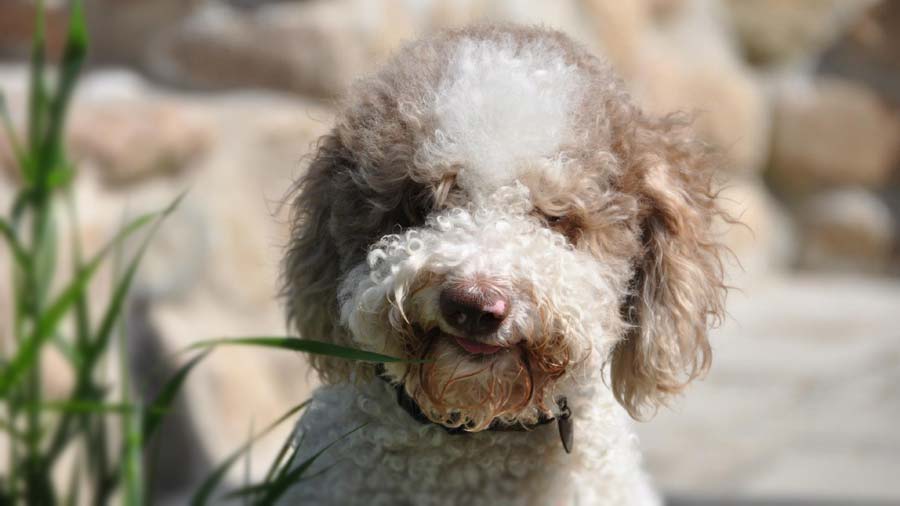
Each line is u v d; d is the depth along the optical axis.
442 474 6.42
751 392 13.82
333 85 12.22
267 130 11.52
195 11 12.44
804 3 19.45
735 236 17.77
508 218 5.82
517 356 5.74
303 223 6.78
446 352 5.70
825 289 18.41
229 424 10.68
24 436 5.48
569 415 6.32
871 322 16.42
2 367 5.45
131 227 5.42
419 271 5.57
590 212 6.04
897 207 19.34
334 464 6.48
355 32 12.32
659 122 6.75
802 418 12.98
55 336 5.57
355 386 6.42
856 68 19.52
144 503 5.57
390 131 6.13
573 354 5.78
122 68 12.19
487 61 6.18
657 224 6.38
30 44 11.48
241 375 10.89
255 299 11.30
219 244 11.03
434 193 5.94
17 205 5.63
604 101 6.37
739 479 11.29
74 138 10.29
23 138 9.66
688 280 6.32
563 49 6.57
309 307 6.61
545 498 6.45
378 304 5.73
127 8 12.11
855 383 14.05
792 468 11.53
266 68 12.30
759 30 19.59
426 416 6.20
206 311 10.94
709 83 18.08
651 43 17.80
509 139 5.88
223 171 11.29
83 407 5.08
